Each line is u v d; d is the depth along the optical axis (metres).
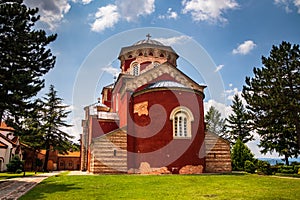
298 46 28.17
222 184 15.25
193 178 17.67
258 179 17.55
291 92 26.73
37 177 24.12
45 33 20.42
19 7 19.34
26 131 22.58
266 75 28.03
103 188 14.10
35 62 20.50
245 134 48.75
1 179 21.88
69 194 12.39
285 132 37.34
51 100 43.03
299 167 28.73
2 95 18.41
